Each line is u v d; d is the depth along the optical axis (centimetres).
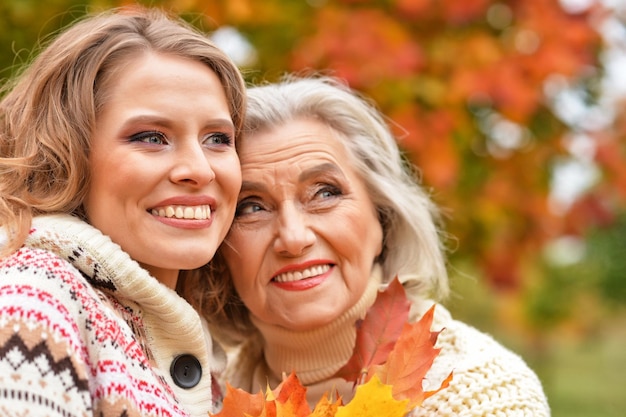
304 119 224
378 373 186
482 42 357
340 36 333
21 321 153
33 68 189
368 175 229
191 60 188
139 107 178
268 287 220
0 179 181
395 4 356
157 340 185
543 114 400
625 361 1448
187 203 181
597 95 425
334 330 225
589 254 1190
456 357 212
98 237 174
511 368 209
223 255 224
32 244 171
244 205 219
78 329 162
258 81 330
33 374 150
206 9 304
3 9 293
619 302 1233
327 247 218
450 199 366
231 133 192
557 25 372
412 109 336
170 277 197
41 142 182
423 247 240
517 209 396
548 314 977
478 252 399
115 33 183
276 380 240
